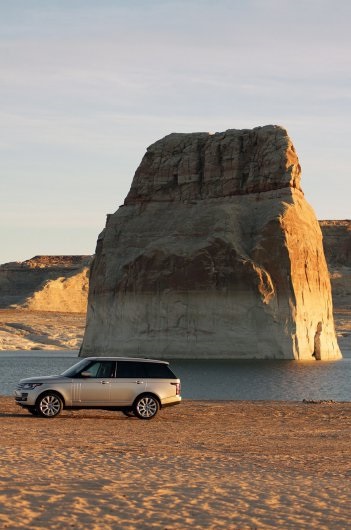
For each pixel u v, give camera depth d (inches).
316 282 5029.5
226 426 1067.3
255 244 4933.6
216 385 2802.7
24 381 1124.5
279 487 602.9
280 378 3228.3
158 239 5241.1
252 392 2495.1
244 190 5339.6
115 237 5521.7
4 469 620.7
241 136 5526.6
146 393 1120.2
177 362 4453.7
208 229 5108.3
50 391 1103.0
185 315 4884.4
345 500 560.1
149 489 566.6
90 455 730.2
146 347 4950.8
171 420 1124.5
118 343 5078.7
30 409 1116.5
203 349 4800.7
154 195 5590.6
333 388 2719.0
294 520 492.4
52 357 5669.3
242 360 4640.8
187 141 5679.1
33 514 471.8
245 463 729.6
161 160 5659.5
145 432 975.0
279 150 5295.3
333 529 474.0
